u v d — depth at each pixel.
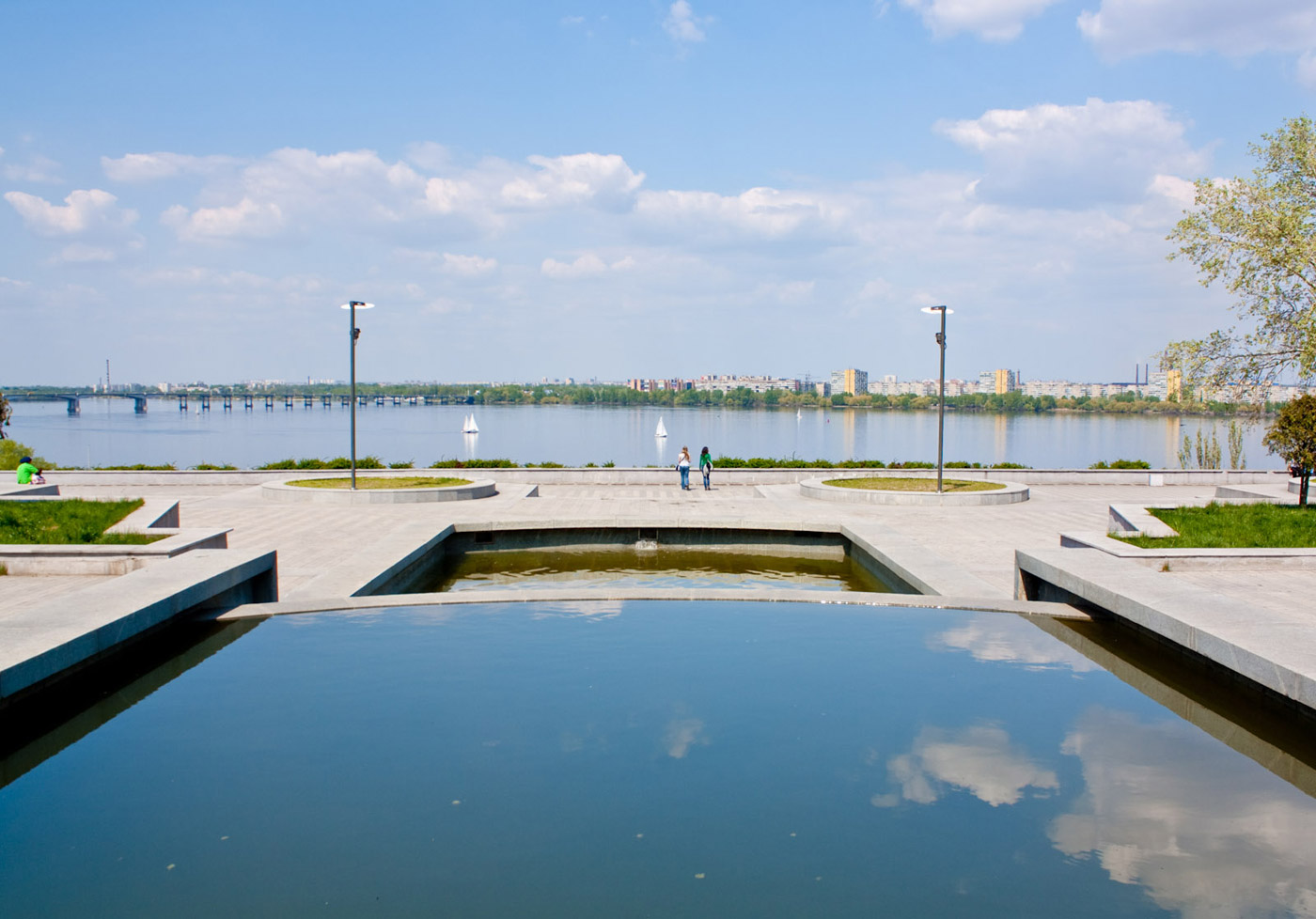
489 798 4.78
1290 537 11.43
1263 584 9.16
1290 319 18.77
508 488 23.69
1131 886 4.00
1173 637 7.32
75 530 11.92
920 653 7.57
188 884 3.97
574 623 8.52
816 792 4.87
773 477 28.19
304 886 3.95
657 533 16.98
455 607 9.23
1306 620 7.52
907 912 3.77
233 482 26.66
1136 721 6.07
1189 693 6.75
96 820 4.57
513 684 6.65
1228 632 6.85
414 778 5.02
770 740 5.59
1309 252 17.69
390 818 4.55
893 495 20.59
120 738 5.66
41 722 6.00
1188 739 5.77
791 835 4.41
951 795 4.86
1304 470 15.52
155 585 8.40
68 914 3.73
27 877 4.04
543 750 5.42
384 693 6.45
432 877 4.03
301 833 4.43
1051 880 4.04
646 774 5.07
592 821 4.54
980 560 13.16
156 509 14.20
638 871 4.07
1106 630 8.62
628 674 6.91
